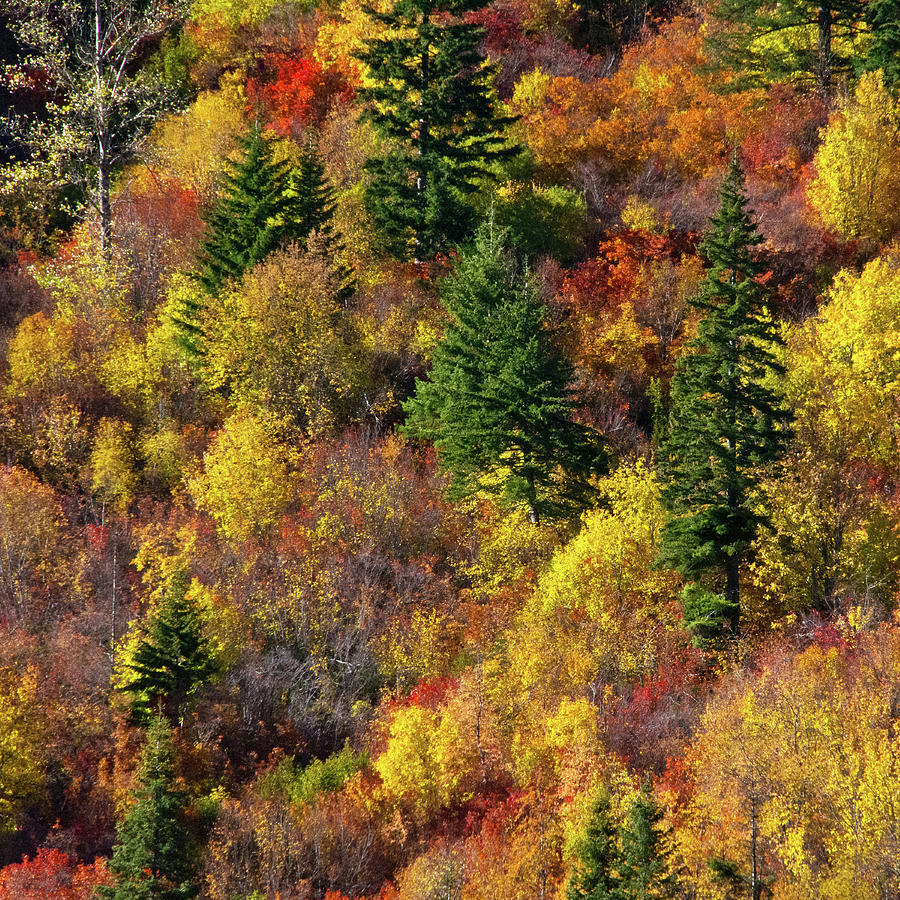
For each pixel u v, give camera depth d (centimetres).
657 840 4266
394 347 9250
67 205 10912
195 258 9712
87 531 7569
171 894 5081
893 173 10275
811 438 7662
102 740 6300
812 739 5462
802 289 9888
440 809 6069
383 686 6925
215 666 6562
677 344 9325
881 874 4741
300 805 6050
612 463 8431
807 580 7056
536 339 7769
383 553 7675
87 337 8719
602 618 6762
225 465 7681
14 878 5425
